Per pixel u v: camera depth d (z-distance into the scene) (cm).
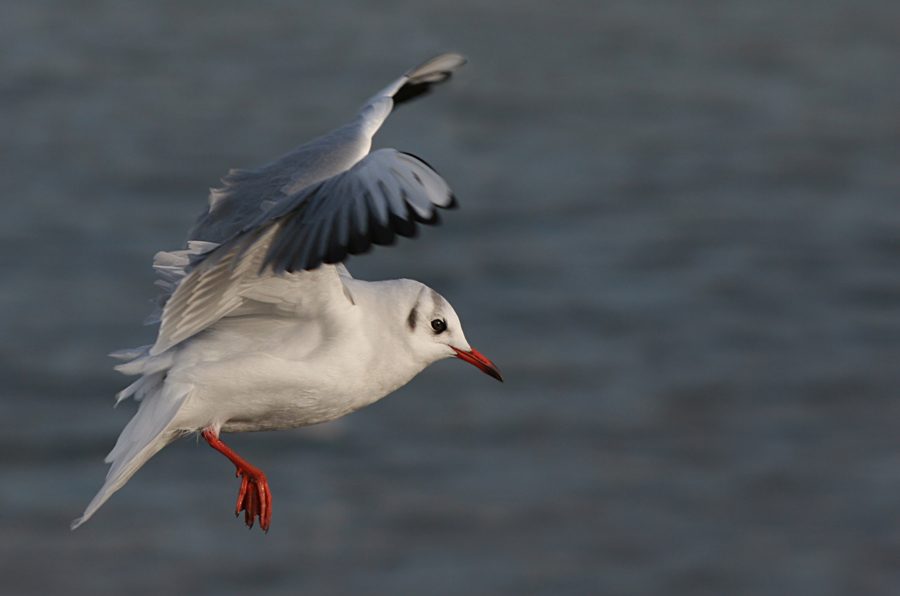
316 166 591
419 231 405
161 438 584
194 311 546
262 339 593
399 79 671
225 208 606
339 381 596
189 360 588
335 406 610
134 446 566
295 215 453
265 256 448
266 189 598
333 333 594
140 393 595
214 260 496
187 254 589
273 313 584
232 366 580
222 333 593
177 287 525
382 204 417
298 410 605
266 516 606
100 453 1627
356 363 600
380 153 444
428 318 631
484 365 643
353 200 427
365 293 621
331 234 424
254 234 479
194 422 598
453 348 643
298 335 593
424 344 633
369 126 624
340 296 589
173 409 573
